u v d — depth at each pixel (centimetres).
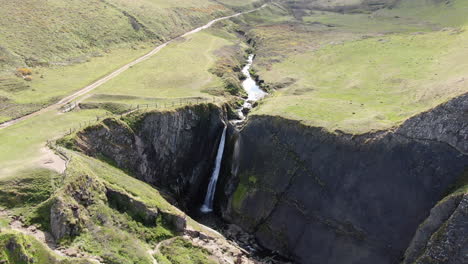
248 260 5244
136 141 6309
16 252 3584
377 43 11406
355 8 19425
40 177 4512
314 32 14812
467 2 15162
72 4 11756
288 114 6544
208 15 17212
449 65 8038
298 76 9631
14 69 8262
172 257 4466
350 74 9050
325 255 5400
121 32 11844
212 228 6209
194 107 7138
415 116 5200
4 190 4250
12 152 5091
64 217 4006
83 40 10525
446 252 4275
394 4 18200
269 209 6066
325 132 5884
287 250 5719
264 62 11356
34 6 10650
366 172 5369
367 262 5072
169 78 9075
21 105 6819
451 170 4788
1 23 9431
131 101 7325
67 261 3675
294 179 5984
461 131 4800
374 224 5141
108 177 5066
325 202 5591
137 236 4522
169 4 16212
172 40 13125
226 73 9912
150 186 5953
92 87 8069
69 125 6078
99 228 4259
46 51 9338
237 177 6706
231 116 7856
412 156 5084
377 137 5419
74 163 4762
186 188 7056
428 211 4825
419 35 11494
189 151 7100
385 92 7575
